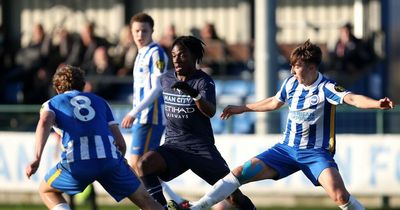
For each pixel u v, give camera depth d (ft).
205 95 79.30
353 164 117.70
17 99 151.53
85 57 147.84
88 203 123.13
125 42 150.10
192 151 81.10
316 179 75.92
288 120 77.30
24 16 172.14
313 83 75.72
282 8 162.81
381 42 154.81
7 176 125.18
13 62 160.15
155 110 91.20
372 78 148.97
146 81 90.58
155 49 90.58
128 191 76.79
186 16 166.71
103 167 75.72
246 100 142.92
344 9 160.15
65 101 76.54
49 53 149.79
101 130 76.54
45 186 77.56
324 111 75.66
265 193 119.55
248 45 147.84
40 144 74.64
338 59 145.59
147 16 91.50
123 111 123.65
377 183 117.19
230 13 164.55
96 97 78.07
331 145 76.38
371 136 117.08
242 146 119.03
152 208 77.46
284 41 161.38
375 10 157.58
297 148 76.64
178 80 80.89
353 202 74.74
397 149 116.57
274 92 123.13
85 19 165.78
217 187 78.13
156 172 81.20
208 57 147.23
